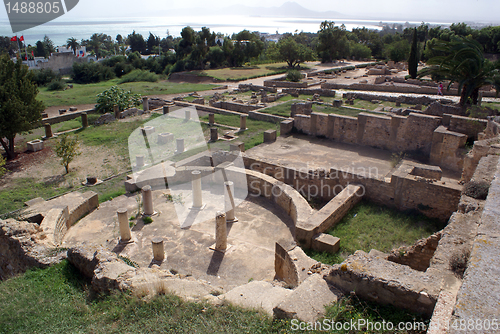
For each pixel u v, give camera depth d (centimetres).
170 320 590
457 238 714
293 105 2825
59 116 3453
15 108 2277
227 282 987
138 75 6856
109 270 762
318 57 8781
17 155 2430
